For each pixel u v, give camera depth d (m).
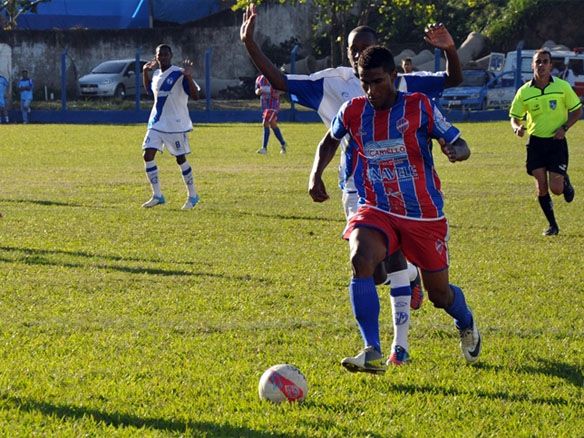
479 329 15.51
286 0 103.75
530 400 11.85
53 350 13.78
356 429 10.61
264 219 28.62
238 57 107.88
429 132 12.70
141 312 16.42
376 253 12.55
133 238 24.69
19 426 10.34
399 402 11.65
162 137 30.75
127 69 100.88
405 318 13.51
